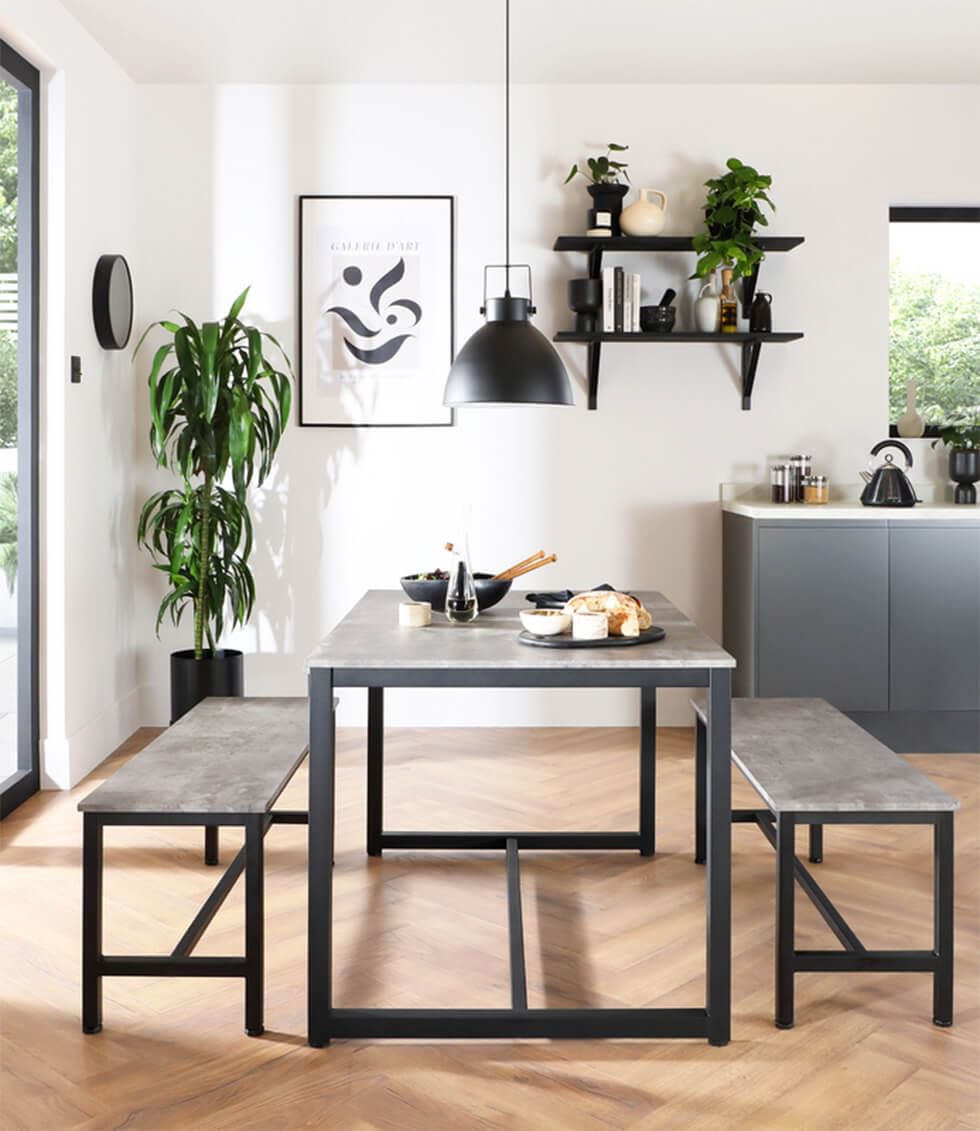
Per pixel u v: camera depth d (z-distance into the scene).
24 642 4.18
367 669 2.49
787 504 4.94
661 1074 2.32
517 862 3.20
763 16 4.27
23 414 4.14
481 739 5.05
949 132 5.11
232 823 2.47
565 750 4.86
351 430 5.18
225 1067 2.34
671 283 5.14
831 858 3.55
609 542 5.23
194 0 4.11
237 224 5.10
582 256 5.13
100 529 4.66
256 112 5.07
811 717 3.28
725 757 2.47
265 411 4.80
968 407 5.35
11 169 4.07
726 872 2.45
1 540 4.03
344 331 5.14
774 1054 2.40
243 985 2.73
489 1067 2.36
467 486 5.21
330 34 4.45
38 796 4.18
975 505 4.96
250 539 4.77
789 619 4.70
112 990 2.70
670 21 4.32
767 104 5.10
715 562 5.23
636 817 3.95
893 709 4.72
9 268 4.06
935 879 2.53
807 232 5.14
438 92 5.07
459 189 5.11
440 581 3.24
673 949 2.90
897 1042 2.45
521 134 5.09
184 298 5.12
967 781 4.38
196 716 3.31
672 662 2.48
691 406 5.20
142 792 2.55
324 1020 2.43
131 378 5.07
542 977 2.73
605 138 5.10
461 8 4.18
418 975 2.74
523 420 5.20
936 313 5.34
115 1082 2.28
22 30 3.79
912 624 4.71
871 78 5.01
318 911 2.44
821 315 5.17
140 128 5.06
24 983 2.71
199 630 4.78
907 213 5.26
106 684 4.75
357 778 4.45
